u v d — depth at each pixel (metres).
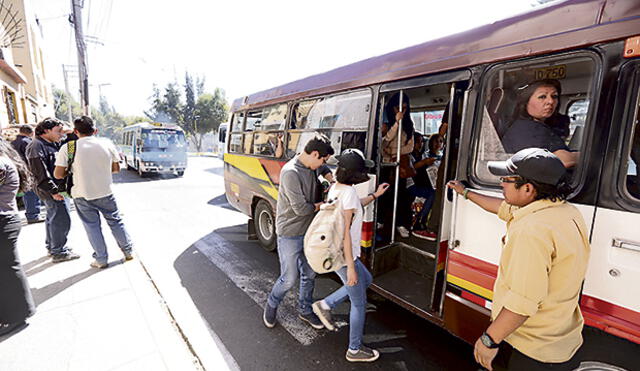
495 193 2.09
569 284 1.34
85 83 12.56
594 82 1.69
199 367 2.48
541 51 1.88
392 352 2.69
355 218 2.32
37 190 4.02
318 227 2.24
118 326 2.93
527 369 1.47
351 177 2.22
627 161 1.60
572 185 1.79
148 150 14.30
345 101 3.45
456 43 2.38
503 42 2.08
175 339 2.79
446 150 2.50
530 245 1.28
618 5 1.61
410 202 3.96
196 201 9.07
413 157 4.21
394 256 3.73
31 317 3.03
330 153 2.54
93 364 2.46
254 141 5.35
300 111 4.20
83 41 12.32
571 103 1.86
